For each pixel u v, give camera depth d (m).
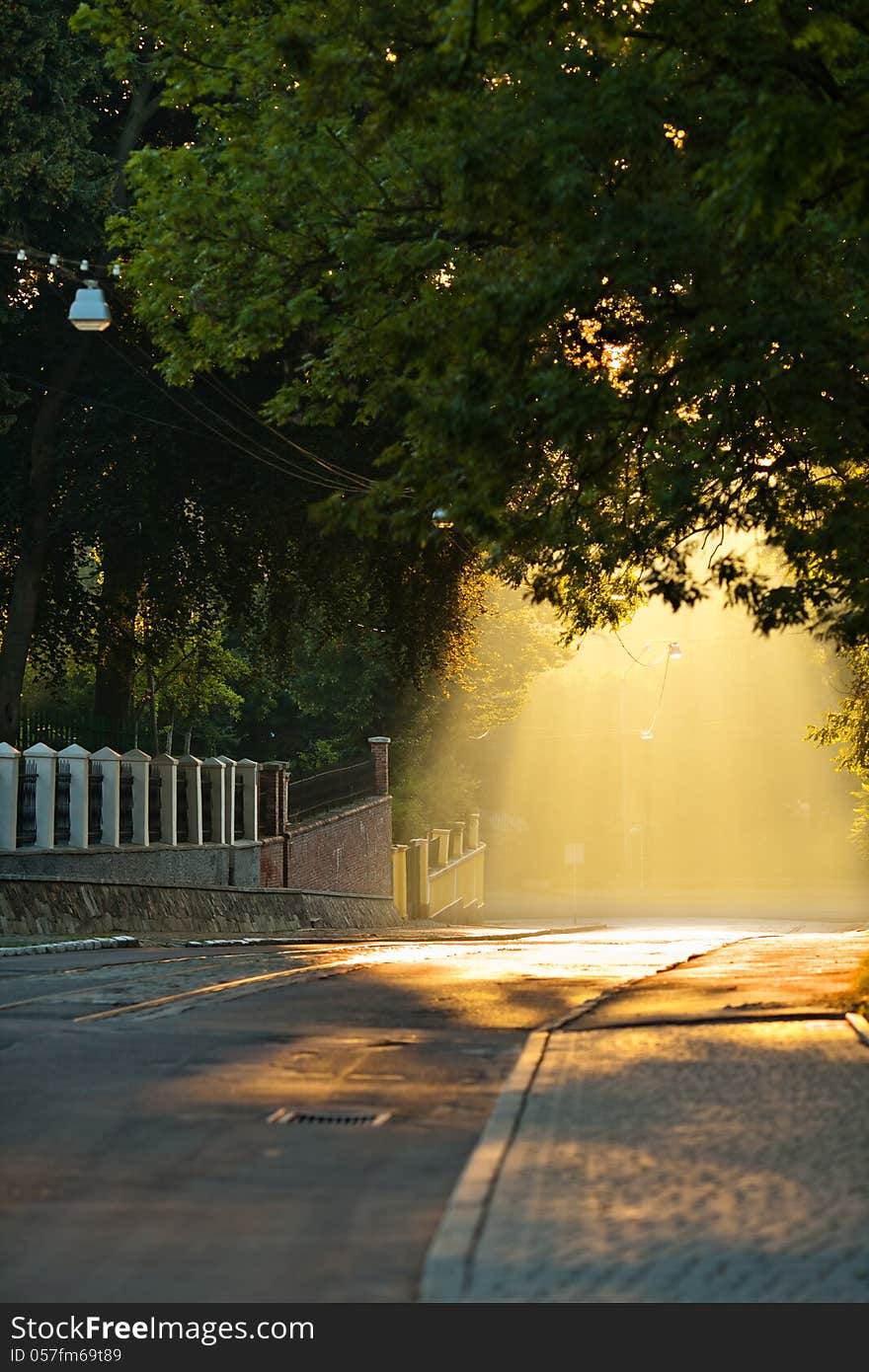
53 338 38.56
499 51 15.85
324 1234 7.62
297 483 38.59
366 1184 8.65
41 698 61.50
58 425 40.66
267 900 43.19
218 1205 8.20
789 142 11.10
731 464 19.62
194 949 31.67
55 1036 14.24
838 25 12.63
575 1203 7.96
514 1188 8.28
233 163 21.30
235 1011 16.25
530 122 15.57
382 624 43.97
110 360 39.34
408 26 16.59
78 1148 9.60
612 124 15.16
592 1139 9.50
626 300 17.19
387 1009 16.47
